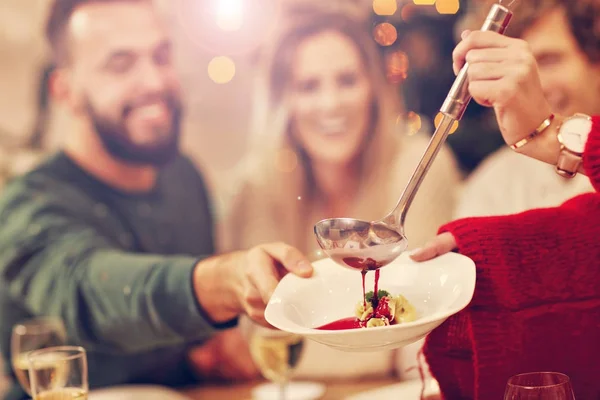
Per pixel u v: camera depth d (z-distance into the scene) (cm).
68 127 279
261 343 203
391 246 123
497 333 126
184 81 279
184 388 273
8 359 276
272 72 274
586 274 128
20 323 275
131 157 278
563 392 116
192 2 277
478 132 260
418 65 265
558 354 127
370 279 131
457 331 129
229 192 279
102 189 277
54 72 280
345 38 269
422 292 127
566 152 128
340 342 114
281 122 274
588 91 254
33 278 272
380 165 269
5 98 279
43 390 144
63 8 278
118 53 278
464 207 261
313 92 271
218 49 276
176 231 279
